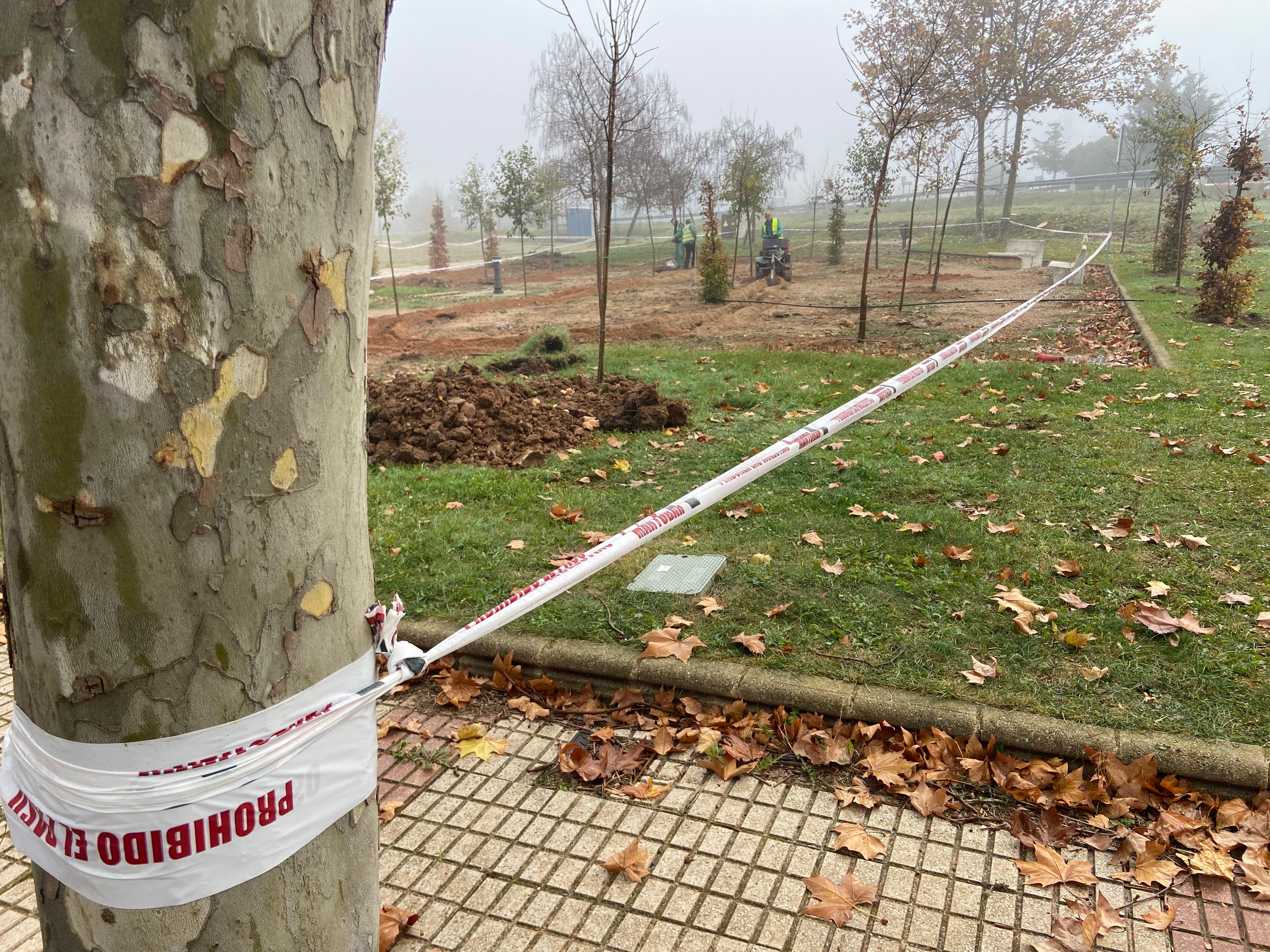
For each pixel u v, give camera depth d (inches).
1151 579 159.2
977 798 112.3
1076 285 703.1
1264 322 473.7
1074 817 108.3
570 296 892.6
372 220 54.1
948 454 241.1
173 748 49.2
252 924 53.9
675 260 1186.0
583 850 107.3
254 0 43.1
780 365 400.8
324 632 54.1
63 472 45.0
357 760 58.5
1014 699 124.0
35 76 41.3
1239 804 106.0
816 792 115.9
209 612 48.1
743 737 126.0
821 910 95.2
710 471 243.3
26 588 48.1
